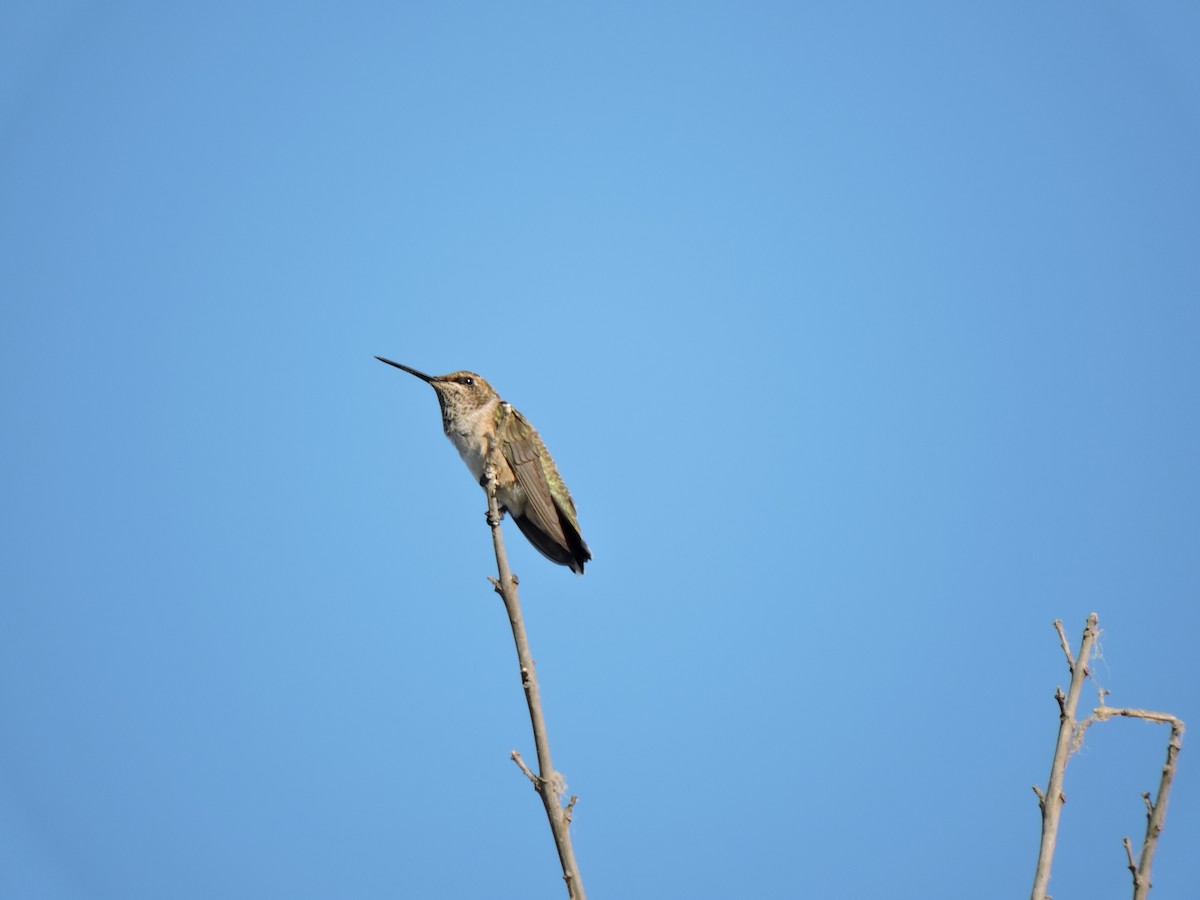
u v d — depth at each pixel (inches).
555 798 322.7
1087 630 307.1
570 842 315.9
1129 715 295.6
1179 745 292.2
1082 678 301.9
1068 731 295.6
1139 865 286.8
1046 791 290.8
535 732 331.9
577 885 308.7
